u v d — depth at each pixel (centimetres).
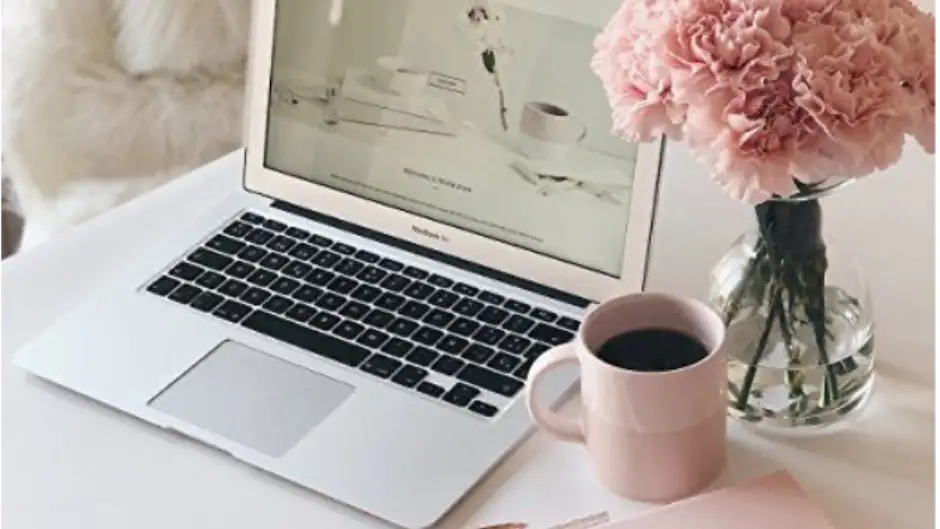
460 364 80
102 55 140
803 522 66
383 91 90
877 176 98
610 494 71
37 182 142
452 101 87
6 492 73
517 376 79
